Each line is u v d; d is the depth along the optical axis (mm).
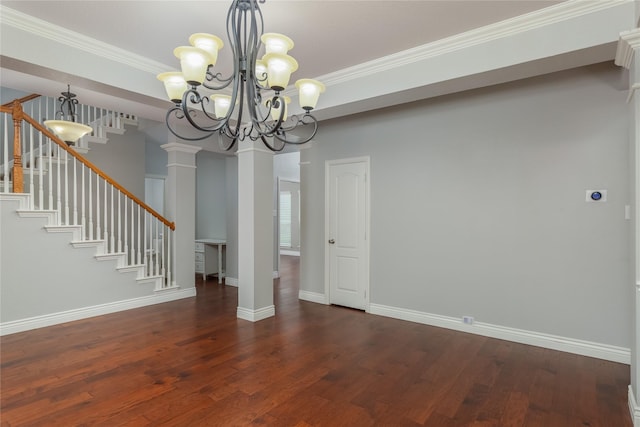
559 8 2395
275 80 1997
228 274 6395
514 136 3549
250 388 2600
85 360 3062
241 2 2016
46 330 3836
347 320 4258
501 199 3621
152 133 6195
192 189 5555
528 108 3473
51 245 4027
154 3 2344
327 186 5020
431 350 3326
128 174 5961
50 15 2480
